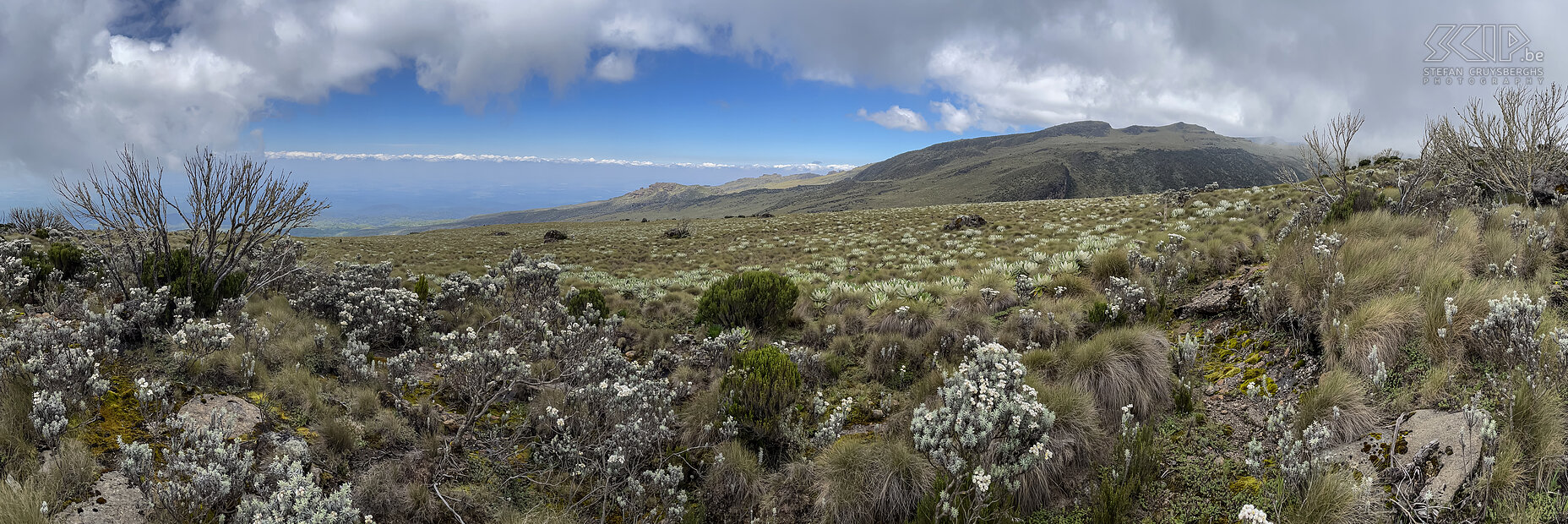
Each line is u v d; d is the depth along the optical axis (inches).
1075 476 205.2
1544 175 461.4
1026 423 187.6
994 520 176.4
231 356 234.2
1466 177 512.7
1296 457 165.3
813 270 861.2
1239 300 306.3
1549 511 136.9
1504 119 468.4
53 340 209.6
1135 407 239.6
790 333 405.4
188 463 161.0
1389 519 150.8
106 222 289.6
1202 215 966.4
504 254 1456.7
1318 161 534.3
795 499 209.6
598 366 273.7
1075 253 603.2
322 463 194.5
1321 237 308.7
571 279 821.9
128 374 217.6
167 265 313.0
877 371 308.7
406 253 1507.1
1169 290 371.6
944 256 847.1
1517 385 169.5
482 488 207.0
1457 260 274.8
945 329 339.6
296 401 223.6
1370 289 248.5
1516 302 182.4
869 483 200.1
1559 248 296.0
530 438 239.3
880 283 569.6
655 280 846.5
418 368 292.4
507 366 246.2
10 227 1224.8
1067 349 273.1
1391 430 179.9
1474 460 152.3
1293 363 237.0
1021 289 397.7
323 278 421.4
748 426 241.4
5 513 136.2
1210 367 262.4
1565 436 151.6
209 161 315.0
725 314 409.4
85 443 173.5
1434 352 199.9
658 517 205.3
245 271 373.7
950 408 187.6
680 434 251.8
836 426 230.2
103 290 329.1
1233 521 171.2
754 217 2522.1
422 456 210.7
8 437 160.2
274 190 338.6
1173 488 189.2
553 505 206.8
